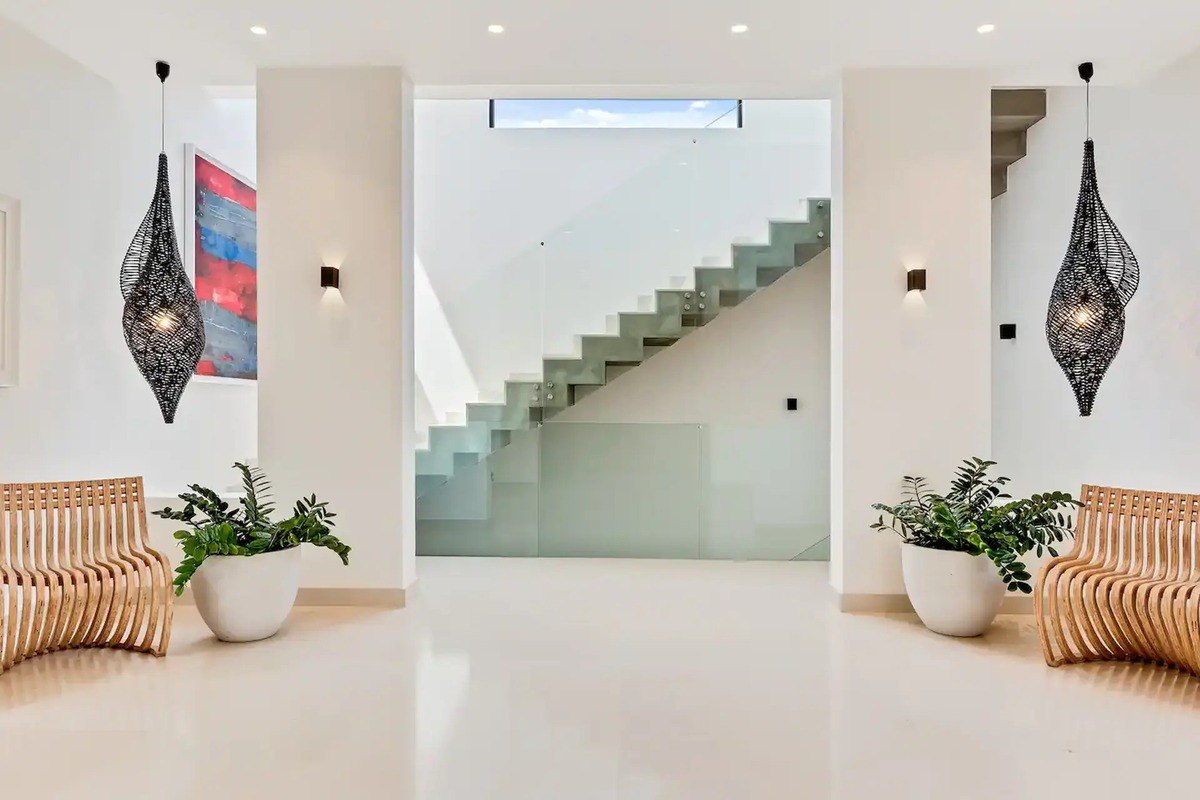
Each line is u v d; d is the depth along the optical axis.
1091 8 3.52
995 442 5.66
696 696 2.93
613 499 5.75
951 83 4.20
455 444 5.51
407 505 4.33
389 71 4.24
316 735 2.57
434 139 6.41
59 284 3.97
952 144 4.19
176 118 4.88
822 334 5.95
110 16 3.61
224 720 2.68
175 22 3.66
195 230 5.00
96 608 3.35
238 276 5.53
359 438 4.23
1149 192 4.21
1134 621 3.15
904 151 4.19
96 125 4.25
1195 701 2.88
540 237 6.42
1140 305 4.27
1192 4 3.47
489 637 3.66
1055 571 3.38
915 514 3.90
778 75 4.36
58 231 3.97
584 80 4.45
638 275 5.60
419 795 2.18
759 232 5.54
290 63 4.17
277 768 2.33
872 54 4.05
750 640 3.64
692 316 5.58
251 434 5.75
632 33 3.85
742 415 5.98
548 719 2.71
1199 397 3.84
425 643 3.57
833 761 2.40
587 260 5.62
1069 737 2.57
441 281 6.39
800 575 5.09
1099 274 3.76
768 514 5.71
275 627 3.65
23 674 3.12
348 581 4.23
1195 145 3.90
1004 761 2.40
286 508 4.23
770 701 2.88
